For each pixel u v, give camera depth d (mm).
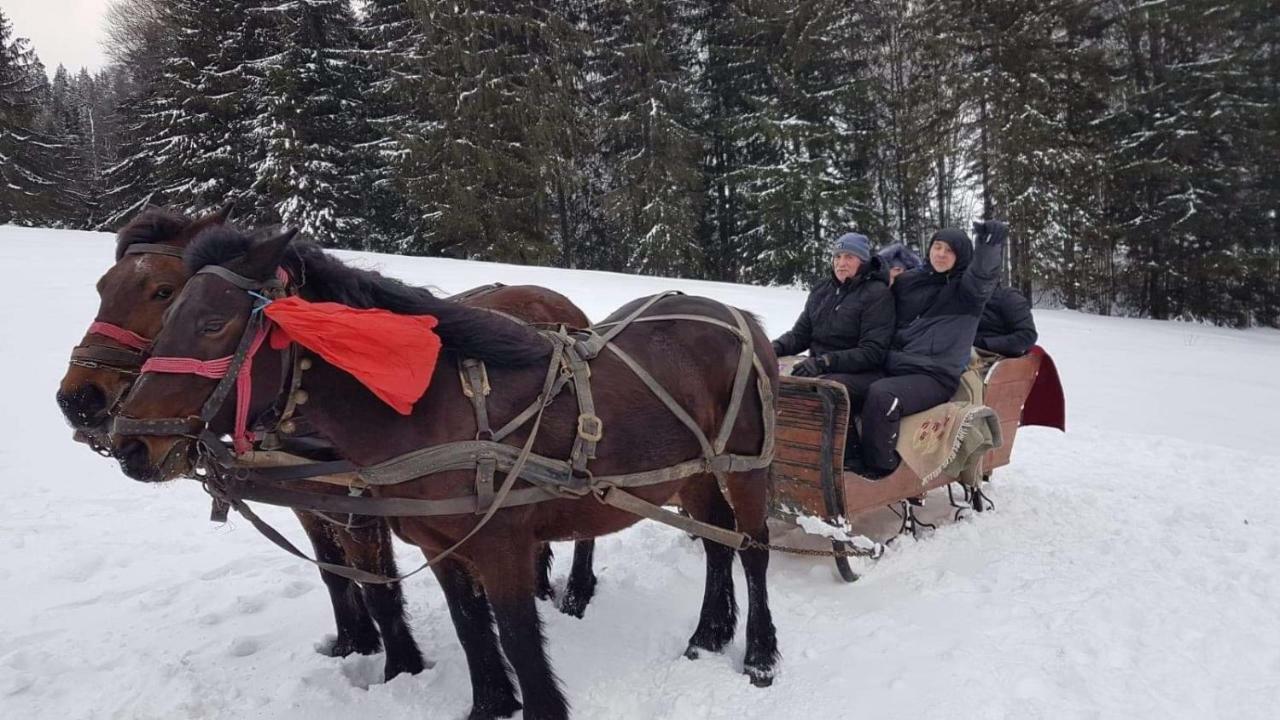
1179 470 7109
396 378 2496
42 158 29266
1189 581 4402
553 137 23500
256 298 2482
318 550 3832
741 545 3586
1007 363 5543
